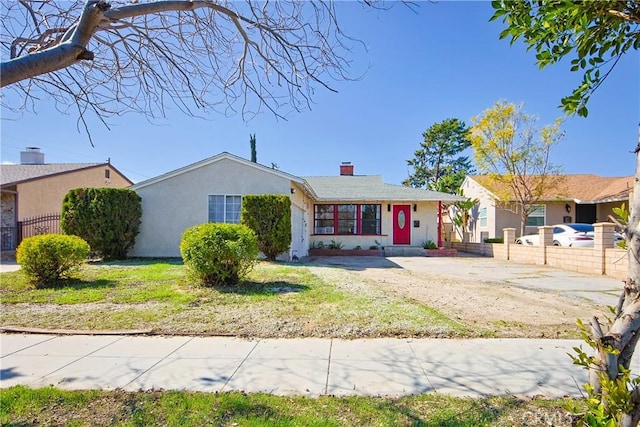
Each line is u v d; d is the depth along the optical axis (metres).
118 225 12.26
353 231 18.53
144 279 8.30
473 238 23.73
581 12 1.68
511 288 8.23
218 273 7.44
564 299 6.98
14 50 2.53
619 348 1.56
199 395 2.94
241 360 3.75
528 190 18.42
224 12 3.28
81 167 19.97
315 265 11.70
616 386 1.49
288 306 5.92
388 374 3.39
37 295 6.67
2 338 4.47
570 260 11.91
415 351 4.00
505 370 3.47
